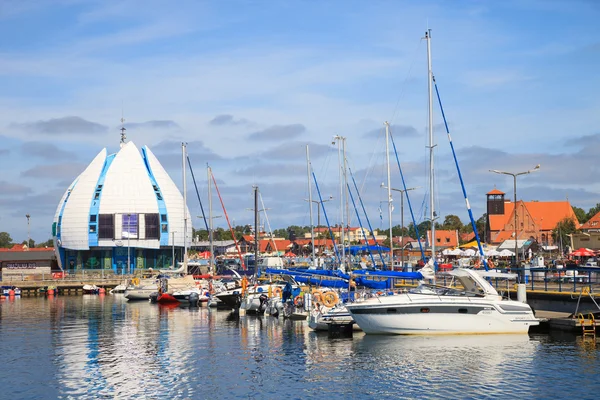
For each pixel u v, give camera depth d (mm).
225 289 81750
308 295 57969
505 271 62438
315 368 36875
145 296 93312
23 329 57750
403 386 32594
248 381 34625
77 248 159250
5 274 135375
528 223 156875
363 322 44906
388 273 50000
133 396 32406
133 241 159500
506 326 44125
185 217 111188
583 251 76312
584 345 40844
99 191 161750
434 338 43469
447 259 102125
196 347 45219
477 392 31250
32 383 35312
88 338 51094
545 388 31578
